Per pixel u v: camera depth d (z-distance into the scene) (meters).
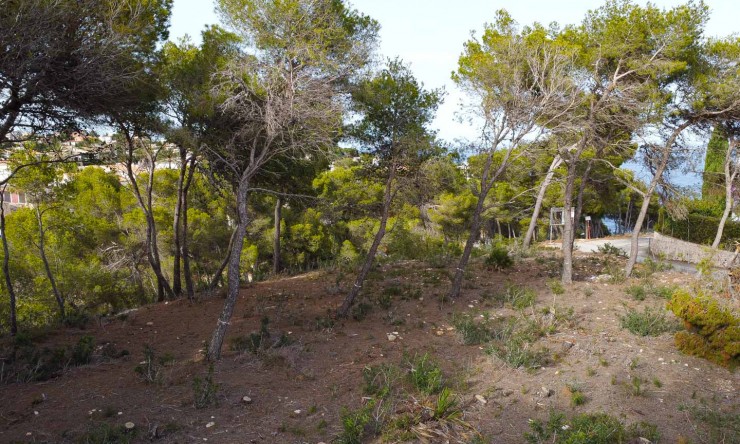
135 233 21.70
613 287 12.42
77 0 7.76
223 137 11.42
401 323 9.85
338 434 5.57
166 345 9.10
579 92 11.59
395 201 12.09
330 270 16.23
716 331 7.86
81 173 22.72
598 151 13.79
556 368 7.54
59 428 5.57
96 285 20.05
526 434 5.57
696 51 12.76
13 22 6.88
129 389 6.73
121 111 9.90
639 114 12.23
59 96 8.10
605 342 8.59
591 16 12.75
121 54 8.32
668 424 6.01
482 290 12.41
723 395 6.80
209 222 23.16
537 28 13.52
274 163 13.48
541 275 14.05
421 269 15.16
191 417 5.94
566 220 12.83
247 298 12.73
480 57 11.60
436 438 5.60
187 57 12.02
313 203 13.61
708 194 23.22
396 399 6.46
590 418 5.95
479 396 6.58
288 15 8.46
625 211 45.81
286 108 8.30
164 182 22.94
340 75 9.08
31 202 14.65
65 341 9.40
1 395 6.45
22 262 18.83
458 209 30.69
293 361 7.73
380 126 10.60
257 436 5.56
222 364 7.68
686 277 13.30
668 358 7.93
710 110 12.78
